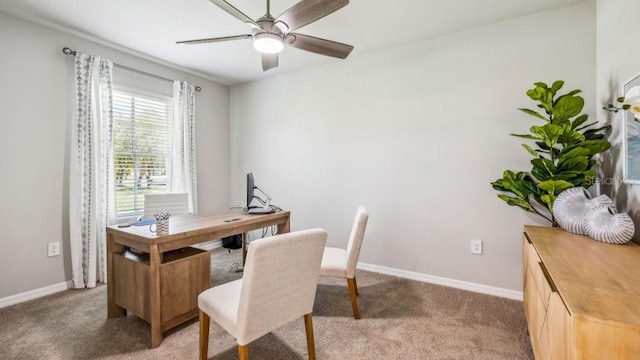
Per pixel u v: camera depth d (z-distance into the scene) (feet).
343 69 11.35
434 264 9.67
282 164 13.19
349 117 11.27
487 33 8.68
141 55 10.97
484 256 8.88
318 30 9.04
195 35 9.39
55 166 9.02
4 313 7.64
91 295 8.76
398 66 10.17
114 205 10.12
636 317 2.68
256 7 7.73
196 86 13.24
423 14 8.12
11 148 8.23
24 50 8.41
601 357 2.68
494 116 8.64
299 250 4.91
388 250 10.52
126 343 6.33
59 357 5.87
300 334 6.74
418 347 6.23
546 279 4.13
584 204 5.89
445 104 9.36
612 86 6.37
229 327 4.84
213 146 14.14
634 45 5.37
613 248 4.89
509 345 6.27
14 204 8.30
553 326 3.70
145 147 11.48
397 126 10.23
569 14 7.68
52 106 8.94
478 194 8.92
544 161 6.56
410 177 10.02
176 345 6.28
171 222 7.93
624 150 5.65
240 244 13.70
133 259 6.89
